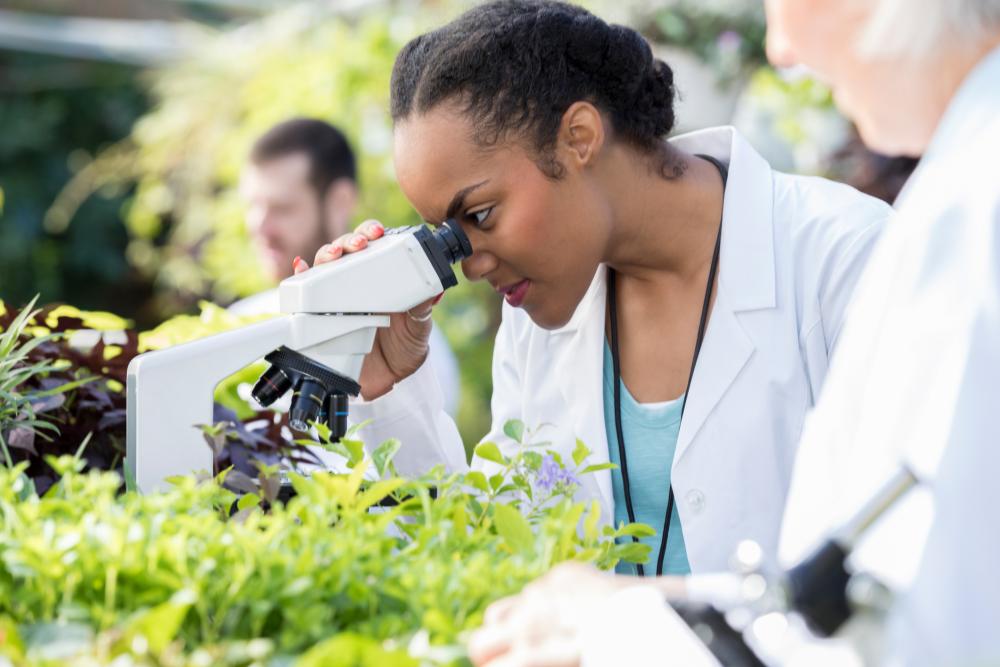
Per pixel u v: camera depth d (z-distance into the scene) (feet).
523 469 5.31
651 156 5.73
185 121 20.84
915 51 3.32
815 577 3.09
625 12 14.15
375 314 5.37
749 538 5.62
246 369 6.62
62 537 3.62
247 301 11.81
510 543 4.12
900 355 3.13
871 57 3.38
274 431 6.11
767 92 14.16
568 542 4.09
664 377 5.96
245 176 12.00
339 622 3.68
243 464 5.75
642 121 5.63
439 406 6.41
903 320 3.15
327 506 4.10
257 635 3.52
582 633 3.35
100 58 23.99
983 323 3.00
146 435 5.08
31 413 5.37
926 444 3.04
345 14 19.94
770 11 3.61
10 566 3.58
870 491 3.13
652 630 3.29
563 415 6.28
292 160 11.73
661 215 5.78
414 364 6.27
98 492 4.18
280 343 5.26
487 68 5.31
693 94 14.28
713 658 3.23
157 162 21.50
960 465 2.97
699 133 6.22
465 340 17.65
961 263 3.08
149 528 3.78
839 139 13.92
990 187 3.06
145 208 22.82
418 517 4.56
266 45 20.31
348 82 18.45
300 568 3.63
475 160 5.31
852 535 3.10
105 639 3.20
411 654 3.29
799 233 5.76
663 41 14.16
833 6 3.43
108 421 5.82
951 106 3.28
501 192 5.33
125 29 23.63
